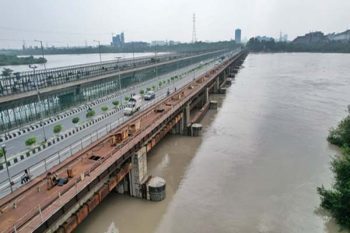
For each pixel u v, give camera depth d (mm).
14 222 20375
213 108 82625
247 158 47219
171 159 47750
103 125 48531
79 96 67688
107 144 35719
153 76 115250
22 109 51656
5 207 22438
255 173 41812
